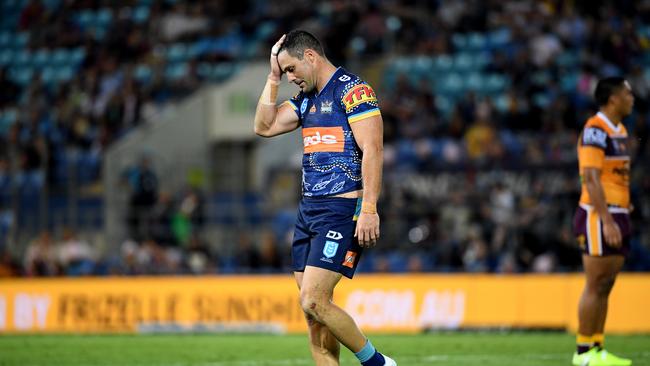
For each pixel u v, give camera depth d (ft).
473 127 191.62
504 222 159.53
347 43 225.35
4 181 202.80
